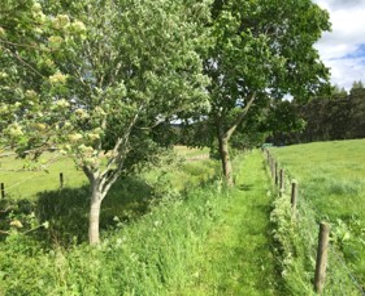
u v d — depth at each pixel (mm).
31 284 7082
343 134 107125
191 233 9805
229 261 9117
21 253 9773
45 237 12797
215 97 16031
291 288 7070
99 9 10422
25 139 4496
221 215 13016
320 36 17500
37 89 9516
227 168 19031
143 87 11617
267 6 16000
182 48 10852
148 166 14617
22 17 3439
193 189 16484
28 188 25875
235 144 45812
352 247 8578
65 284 6738
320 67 18016
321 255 6250
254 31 17578
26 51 3936
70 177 31188
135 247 8453
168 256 7969
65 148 5289
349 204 12719
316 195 14664
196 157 50094
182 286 7781
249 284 7906
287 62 17906
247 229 11648
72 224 15273
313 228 9023
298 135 117062
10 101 7941
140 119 12250
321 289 6312
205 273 8469
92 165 11594
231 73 16094
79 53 10094
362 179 19281
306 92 18453
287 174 21859
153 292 6848
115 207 18453
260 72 15367
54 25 3609
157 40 10594
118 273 7219
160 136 15391
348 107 106438
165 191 14930
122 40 10422
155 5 9836
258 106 19906
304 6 16578
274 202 12938
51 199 19562
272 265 8617
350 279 6754
